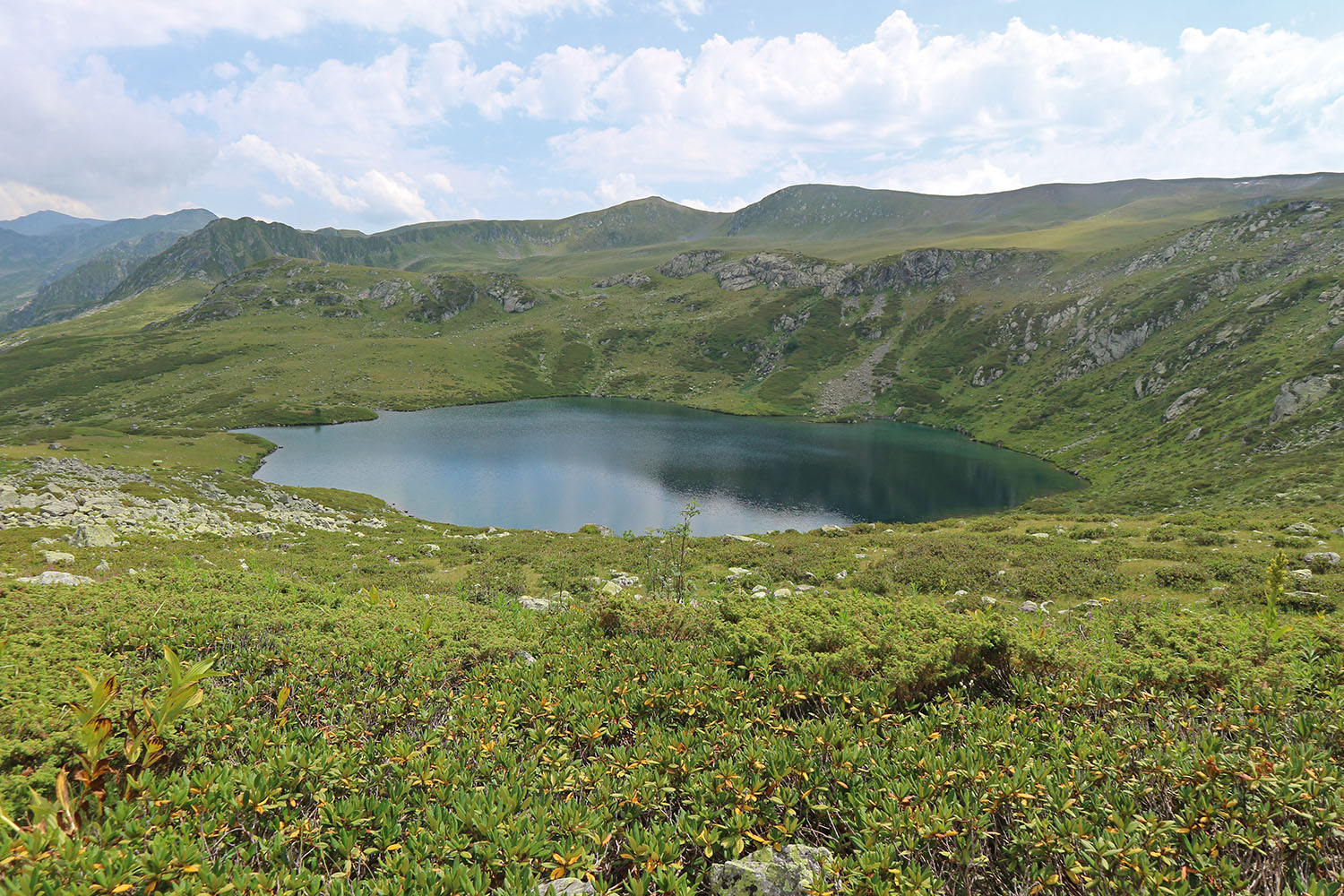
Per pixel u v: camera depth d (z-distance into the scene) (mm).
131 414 140875
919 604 9555
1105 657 8172
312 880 4207
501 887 4406
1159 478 81062
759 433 131875
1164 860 4398
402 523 51781
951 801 5051
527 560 29734
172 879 4113
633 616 9992
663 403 176375
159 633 8523
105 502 37250
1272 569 9109
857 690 6895
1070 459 106062
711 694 7047
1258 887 4434
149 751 5148
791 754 5555
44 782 4832
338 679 7836
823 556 27594
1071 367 148625
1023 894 4445
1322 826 4500
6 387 162000
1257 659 7602
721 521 68688
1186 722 6352
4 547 23266
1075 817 4852
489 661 8781
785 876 4543
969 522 38312
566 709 6828
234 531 38000
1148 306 146750
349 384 168375
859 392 173125
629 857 4648
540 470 92125
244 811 5008
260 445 101688
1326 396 74875
